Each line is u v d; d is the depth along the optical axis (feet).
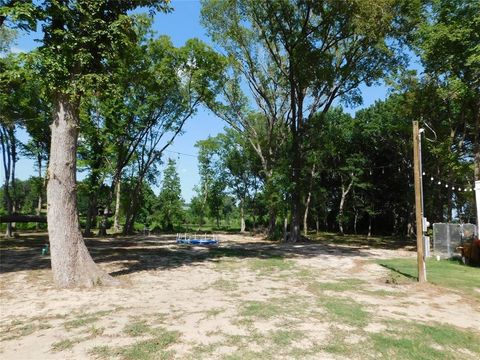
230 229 169.48
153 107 99.91
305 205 136.46
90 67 32.30
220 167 159.84
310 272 41.11
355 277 38.06
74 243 30.63
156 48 90.68
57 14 30.37
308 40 73.51
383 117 115.65
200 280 35.09
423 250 34.71
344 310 23.88
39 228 139.54
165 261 47.47
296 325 20.56
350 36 75.66
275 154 105.60
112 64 33.55
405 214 143.02
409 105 79.77
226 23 90.22
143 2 34.83
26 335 18.52
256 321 21.18
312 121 89.40
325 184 156.66
